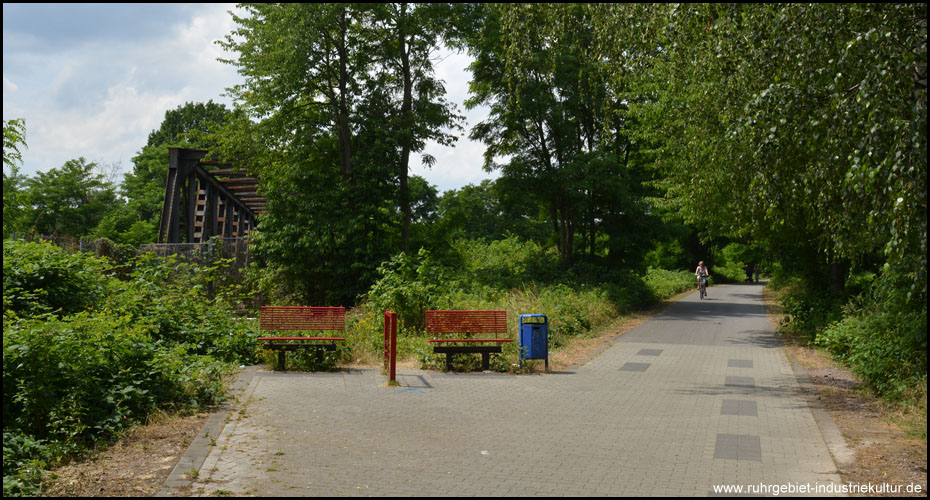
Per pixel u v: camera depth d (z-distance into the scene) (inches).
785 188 345.1
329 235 942.4
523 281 1059.9
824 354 570.9
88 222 2278.5
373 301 650.2
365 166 989.8
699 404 362.6
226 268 1019.3
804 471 239.1
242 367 476.4
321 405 350.3
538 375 463.2
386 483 222.2
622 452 264.4
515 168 1130.7
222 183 1633.9
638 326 815.1
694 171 498.6
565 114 1066.1
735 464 248.1
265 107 1006.4
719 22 324.2
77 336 311.7
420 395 382.6
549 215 1270.9
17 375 277.4
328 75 996.6
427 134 1044.5
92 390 302.0
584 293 921.5
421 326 618.2
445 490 215.5
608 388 412.5
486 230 2637.8
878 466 244.5
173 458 251.4
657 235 1174.3
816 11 293.4
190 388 355.3
